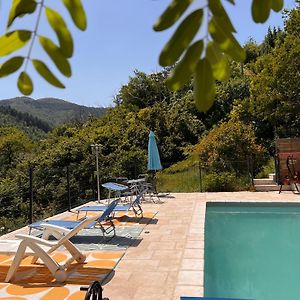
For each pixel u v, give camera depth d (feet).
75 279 17.95
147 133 75.36
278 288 19.29
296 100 57.26
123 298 15.56
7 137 85.05
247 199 41.57
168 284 16.96
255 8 2.64
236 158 55.26
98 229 28.76
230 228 32.94
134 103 104.94
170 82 2.60
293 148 49.85
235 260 24.07
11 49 2.94
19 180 54.39
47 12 2.93
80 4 2.93
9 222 41.39
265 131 67.97
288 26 56.03
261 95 59.77
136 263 20.12
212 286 19.61
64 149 63.67
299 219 35.68
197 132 81.10
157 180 55.93
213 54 2.60
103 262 20.38
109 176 55.72
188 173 58.44
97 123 87.20
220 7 2.56
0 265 20.75
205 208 36.65
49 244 18.22
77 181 54.95
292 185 47.62
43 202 53.16
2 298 15.85
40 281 17.89
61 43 2.95
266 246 27.25
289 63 55.36
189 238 24.45
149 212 35.40
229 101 80.94
